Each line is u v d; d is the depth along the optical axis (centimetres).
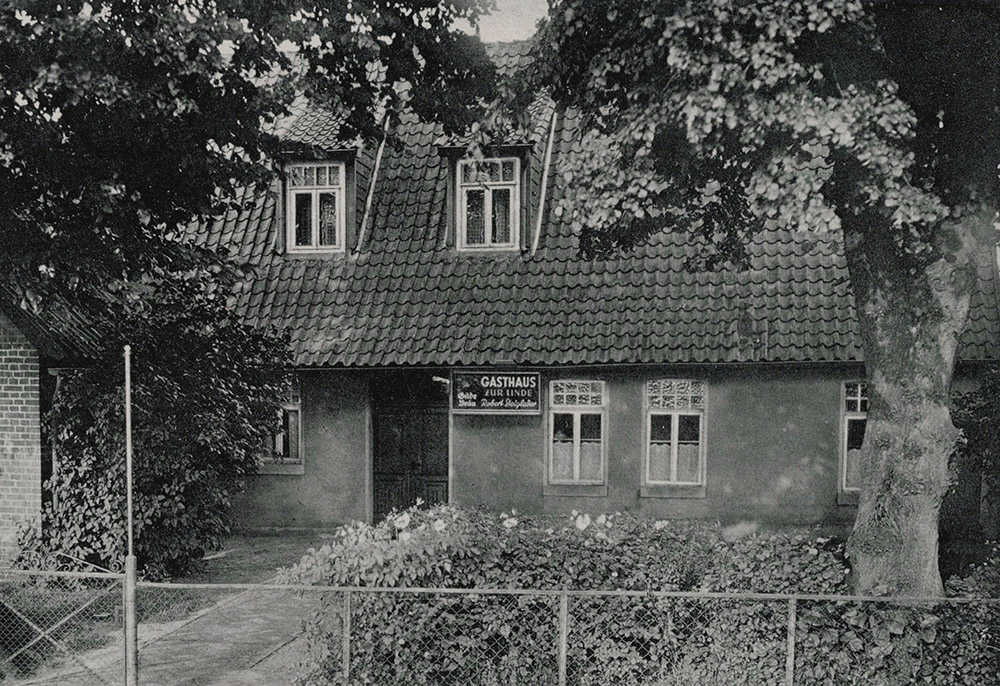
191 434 1141
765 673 743
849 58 700
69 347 1222
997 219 764
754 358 1387
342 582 757
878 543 776
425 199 1645
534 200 1599
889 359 787
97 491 1138
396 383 1620
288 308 1562
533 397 1495
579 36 783
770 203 710
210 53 884
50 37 805
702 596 704
